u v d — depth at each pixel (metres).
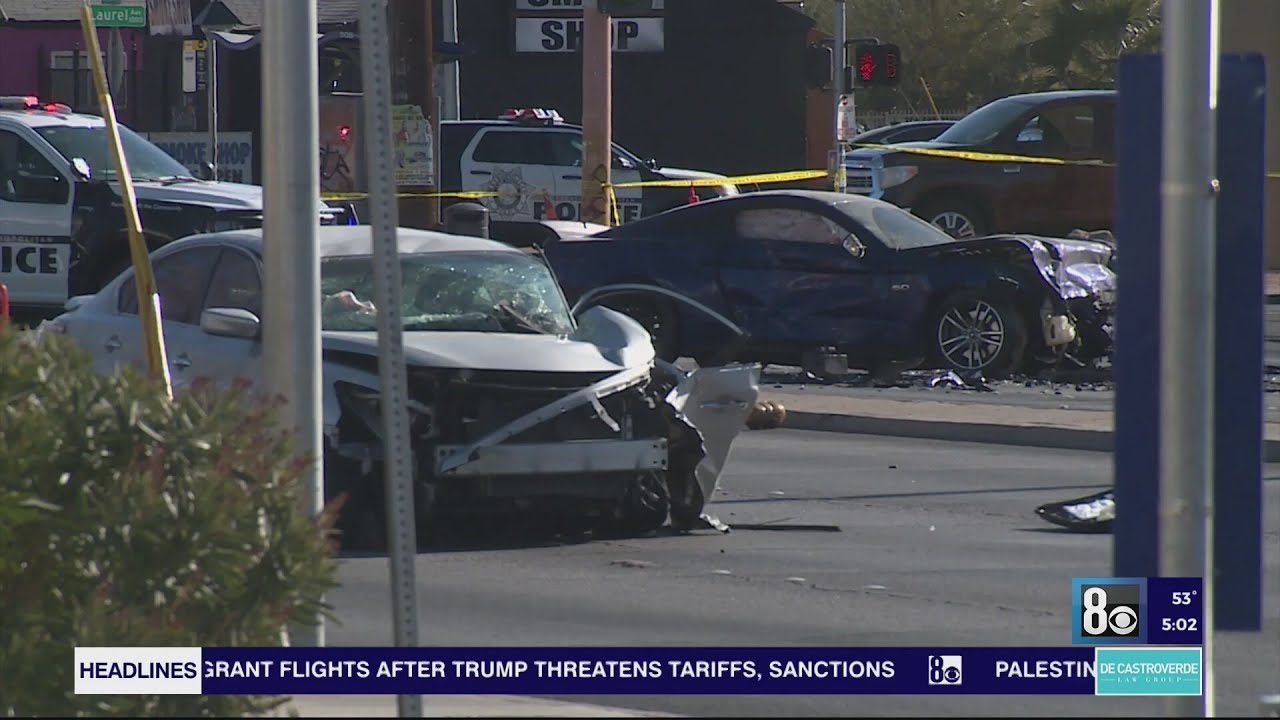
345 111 95.12
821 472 54.81
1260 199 20.89
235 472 21.20
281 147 26.11
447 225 69.38
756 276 73.62
